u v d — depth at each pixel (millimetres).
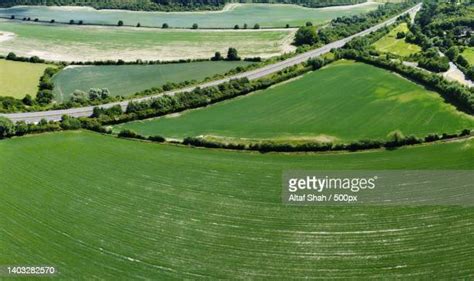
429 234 83125
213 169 104125
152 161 108000
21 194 97000
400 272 75750
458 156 107625
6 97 144125
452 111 134000
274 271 76500
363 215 87812
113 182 100500
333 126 127000
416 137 115375
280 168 104250
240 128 125438
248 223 86812
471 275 74625
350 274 75625
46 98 147750
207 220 87938
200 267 77312
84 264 78062
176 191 96688
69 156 111062
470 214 87000
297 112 135875
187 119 131750
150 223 87500
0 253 80688
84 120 126625
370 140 113812
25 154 112125
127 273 76250
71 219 89125
